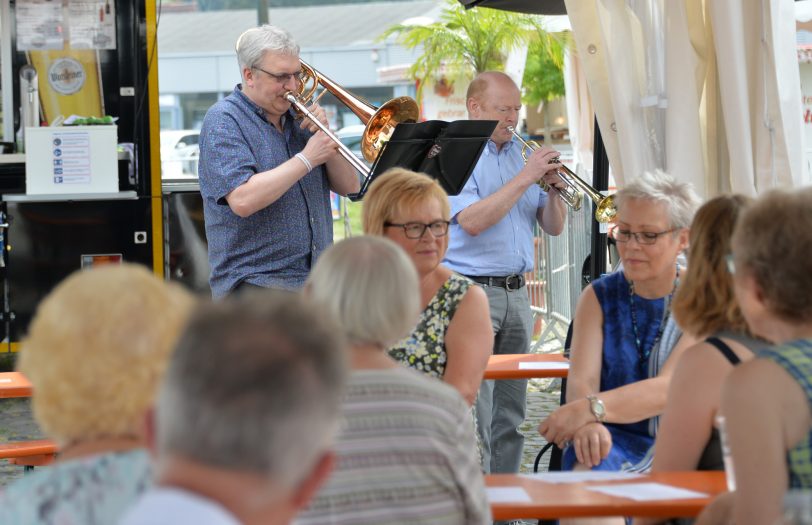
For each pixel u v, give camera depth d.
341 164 9.34
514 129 9.81
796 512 2.58
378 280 4.22
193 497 2.17
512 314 9.48
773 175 8.05
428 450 3.95
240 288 8.85
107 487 2.85
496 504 4.42
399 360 6.35
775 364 3.83
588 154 21.03
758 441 3.75
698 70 8.48
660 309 6.66
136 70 13.98
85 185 13.08
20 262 13.59
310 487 2.36
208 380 2.19
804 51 13.45
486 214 9.20
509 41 25.59
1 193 13.90
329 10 44.47
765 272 3.89
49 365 2.92
